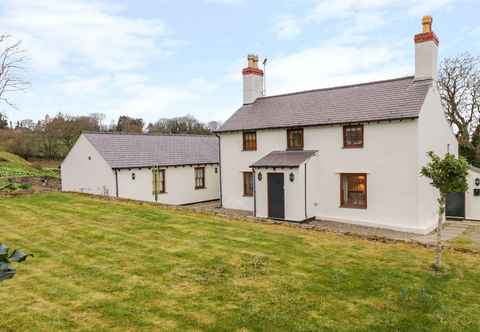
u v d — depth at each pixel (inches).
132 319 232.7
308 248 395.2
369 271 324.8
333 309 251.0
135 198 849.5
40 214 552.7
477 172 717.3
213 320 233.0
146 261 344.8
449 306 259.0
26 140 1712.6
